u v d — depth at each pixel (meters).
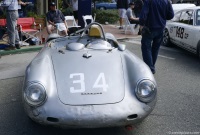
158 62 7.04
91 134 3.47
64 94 3.09
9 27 7.80
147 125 3.71
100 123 2.93
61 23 8.41
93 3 19.00
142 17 5.44
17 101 4.57
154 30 5.58
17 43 8.03
